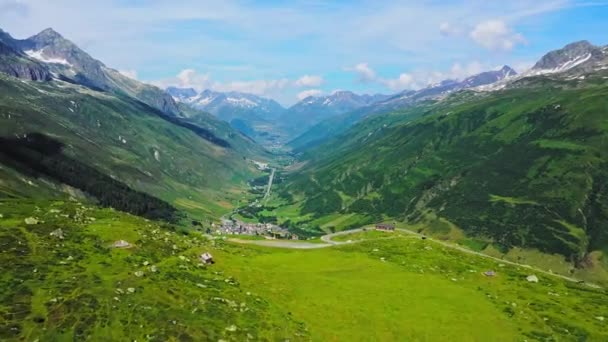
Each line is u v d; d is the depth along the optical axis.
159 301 106.19
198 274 132.12
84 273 115.94
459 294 141.00
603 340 113.69
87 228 155.25
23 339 87.75
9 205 179.88
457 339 109.81
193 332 95.44
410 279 155.38
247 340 96.62
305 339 103.12
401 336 109.81
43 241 135.00
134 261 131.12
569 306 138.88
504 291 152.12
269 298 125.12
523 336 113.19
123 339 91.00
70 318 94.75
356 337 107.69
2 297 99.25
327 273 161.75
